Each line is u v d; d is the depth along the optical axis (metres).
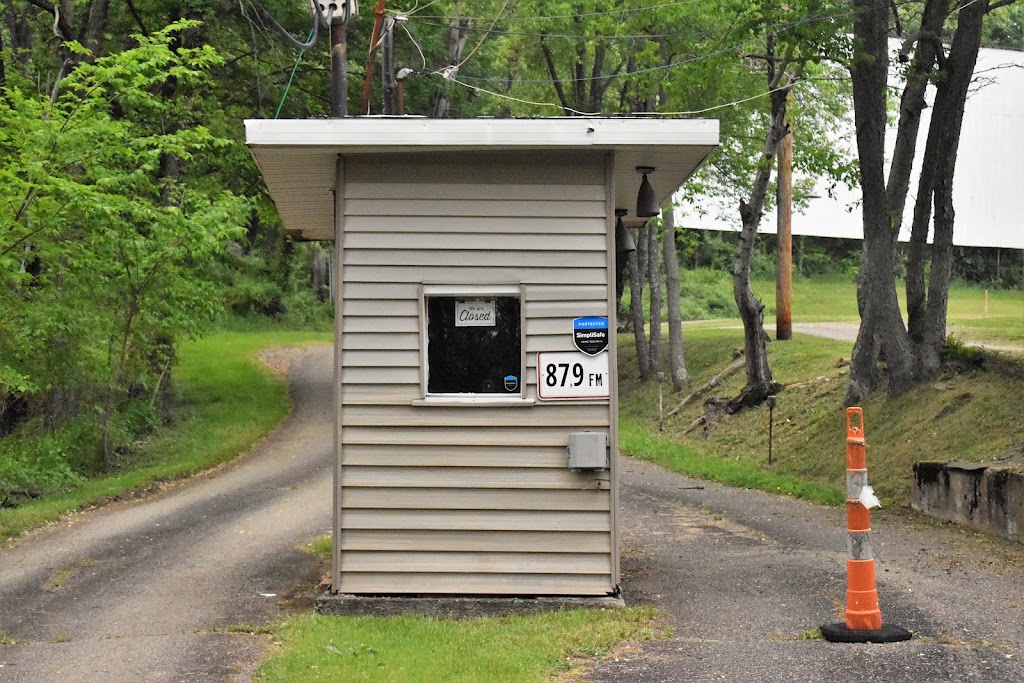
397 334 9.34
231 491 17.83
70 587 10.51
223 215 21.23
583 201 9.36
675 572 10.67
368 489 9.33
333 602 9.21
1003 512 11.87
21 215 17.73
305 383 35.34
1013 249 52.03
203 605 9.66
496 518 9.31
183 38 25.58
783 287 31.06
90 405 20.89
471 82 30.41
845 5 18.41
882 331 18.92
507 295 9.37
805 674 7.05
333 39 15.63
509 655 7.62
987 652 7.44
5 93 20.58
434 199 9.36
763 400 24.70
